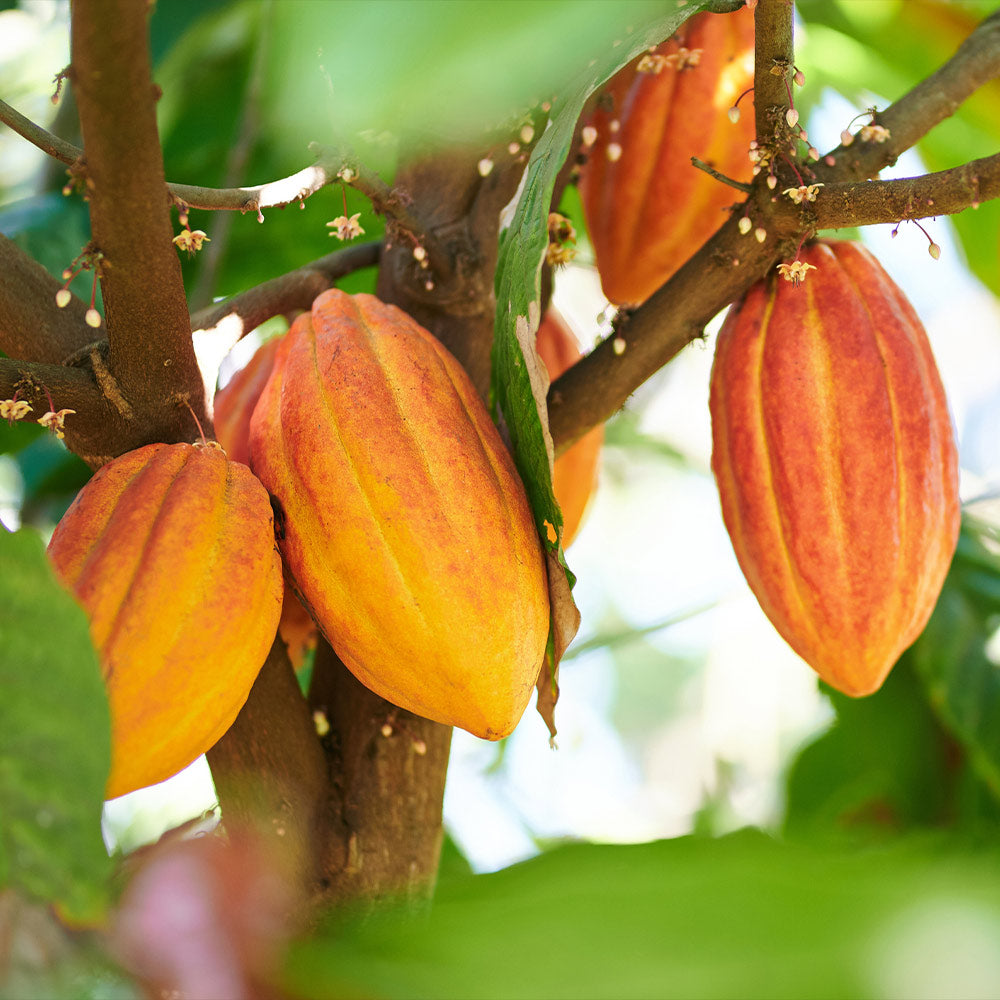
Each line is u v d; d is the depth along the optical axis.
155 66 1.33
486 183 1.10
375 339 1.01
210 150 1.41
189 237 0.97
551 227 1.11
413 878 1.05
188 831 1.01
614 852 0.49
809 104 1.52
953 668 1.19
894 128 1.10
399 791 1.05
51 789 0.84
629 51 0.98
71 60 0.90
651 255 1.19
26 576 0.85
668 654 3.29
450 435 0.98
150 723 0.93
